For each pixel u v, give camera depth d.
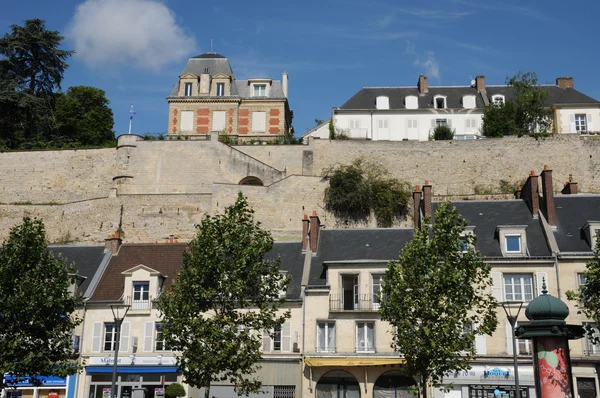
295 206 44.34
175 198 45.06
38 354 23.59
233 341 24.14
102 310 32.12
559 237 31.91
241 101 55.44
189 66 58.22
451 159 47.97
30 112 56.53
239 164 48.91
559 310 17.03
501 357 29.84
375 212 44.09
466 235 25.52
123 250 35.53
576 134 47.34
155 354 31.38
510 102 51.22
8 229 46.06
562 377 16.69
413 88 57.66
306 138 50.88
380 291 25.20
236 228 25.78
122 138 49.91
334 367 30.20
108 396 31.30
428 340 23.59
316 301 31.19
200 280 24.91
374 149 48.81
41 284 24.28
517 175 47.16
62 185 50.16
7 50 57.34
